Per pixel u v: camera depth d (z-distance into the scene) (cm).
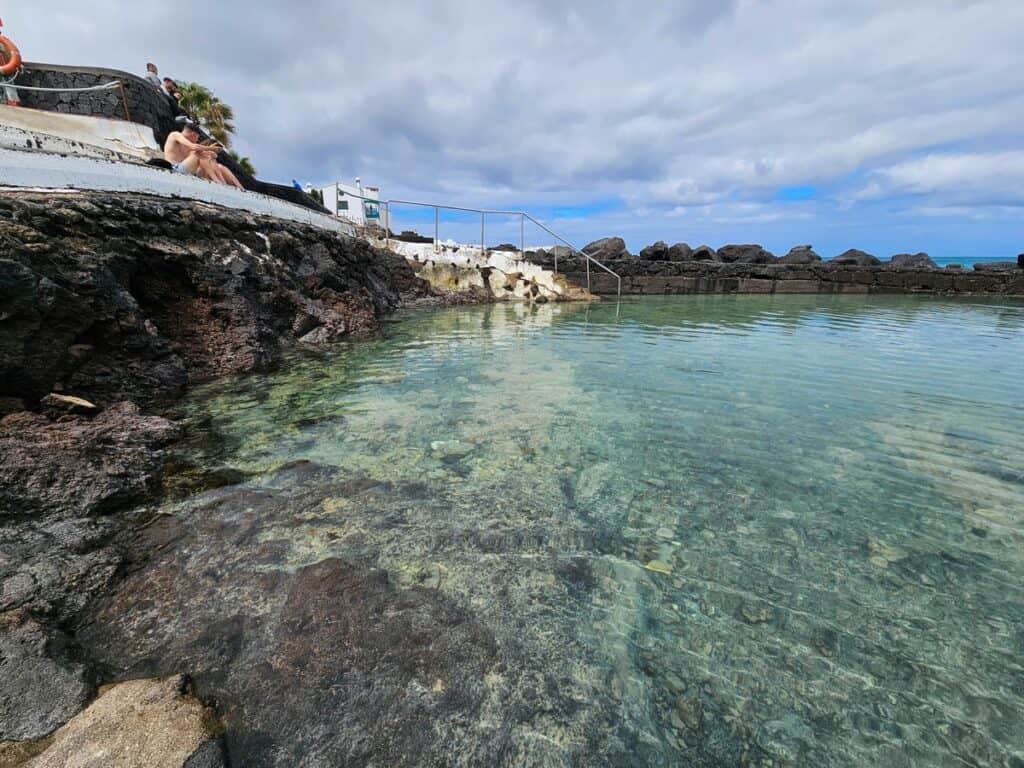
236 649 214
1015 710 198
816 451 455
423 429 493
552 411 561
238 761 167
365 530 311
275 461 407
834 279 2458
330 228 1357
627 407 579
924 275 2378
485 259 1988
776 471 413
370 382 663
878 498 368
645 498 364
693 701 198
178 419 496
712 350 938
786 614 249
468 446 453
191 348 666
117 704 180
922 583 274
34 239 468
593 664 215
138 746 164
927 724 191
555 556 292
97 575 257
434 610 243
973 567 288
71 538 285
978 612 252
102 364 507
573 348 946
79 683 192
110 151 838
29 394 426
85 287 498
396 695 195
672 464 424
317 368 731
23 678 189
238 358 700
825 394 640
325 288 1058
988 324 1340
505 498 359
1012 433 503
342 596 249
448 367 766
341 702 190
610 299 2139
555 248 2441
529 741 179
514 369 763
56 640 212
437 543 300
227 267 759
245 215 902
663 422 528
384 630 227
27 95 1072
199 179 871
